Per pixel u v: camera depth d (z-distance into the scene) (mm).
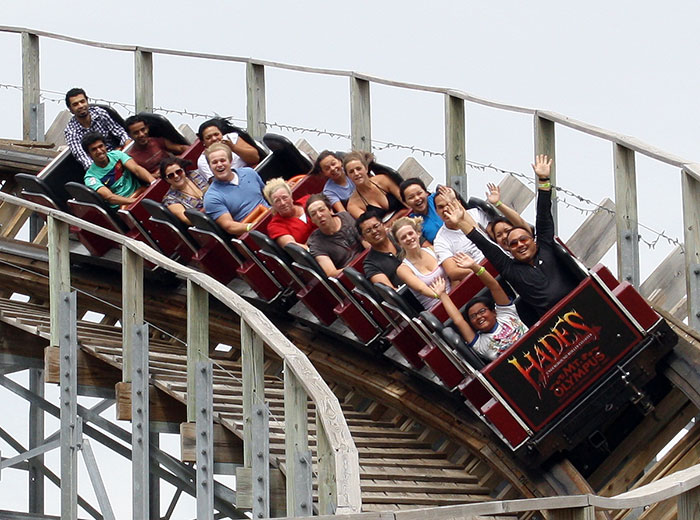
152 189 14891
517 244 11883
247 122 17312
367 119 15992
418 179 13102
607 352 11789
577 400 11789
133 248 12430
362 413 13672
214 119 15141
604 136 12867
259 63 17188
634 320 11781
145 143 15500
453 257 12422
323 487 9336
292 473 10070
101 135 15219
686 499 8281
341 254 13375
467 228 12250
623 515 11852
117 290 15875
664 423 12188
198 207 14727
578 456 12250
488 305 11953
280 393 13344
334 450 9000
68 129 16000
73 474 12984
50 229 13453
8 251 16531
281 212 13617
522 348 11727
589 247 13414
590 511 7746
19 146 18391
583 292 11758
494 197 12570
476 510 7320
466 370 11977
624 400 11812
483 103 14289
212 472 11523
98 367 13562
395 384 13289
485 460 12266
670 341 11828
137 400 12242
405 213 13406
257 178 14500
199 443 11578
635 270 12758
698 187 12141
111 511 12852
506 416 11719
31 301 16453
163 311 15320
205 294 11859
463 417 12539
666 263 12727
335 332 13688
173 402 12922
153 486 18062
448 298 12180
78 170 16062
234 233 14125
